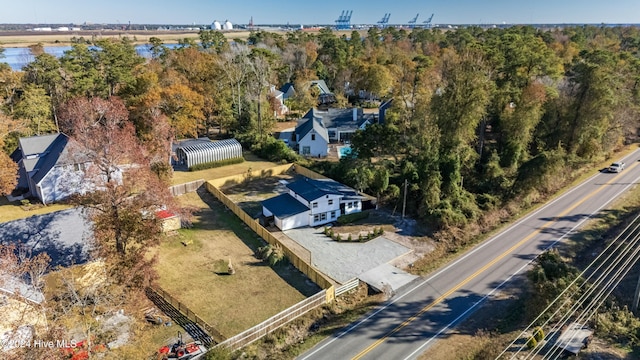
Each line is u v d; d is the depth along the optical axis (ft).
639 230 130.62
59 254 98.73
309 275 111.14
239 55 268.00
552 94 190.19
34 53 353.72
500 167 167.63
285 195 152.56
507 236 133.59
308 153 221.46
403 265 117.39
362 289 106.42
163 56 324.39
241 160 208.85
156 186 101.35
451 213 135.44
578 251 123.34
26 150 161.07
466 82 162.30
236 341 84.38
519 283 107.55
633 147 229.04
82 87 224.94
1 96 210.18
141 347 76.95
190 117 213.46
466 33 470.80
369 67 332.80
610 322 86.07
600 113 183.11
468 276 111.45
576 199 160.76
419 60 352.49
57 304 76.89
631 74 230.48
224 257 121.49
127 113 165.48
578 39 433.07
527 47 248.93
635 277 105.50
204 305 98.58
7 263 66.23
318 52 459.32
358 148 173.68
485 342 85.20
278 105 293.43
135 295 84.64
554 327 86.07
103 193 96.37
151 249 123.54
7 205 150.82
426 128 166.09
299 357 82.99
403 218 146.10
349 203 148.56
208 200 163.84
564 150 178.09
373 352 83.82
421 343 86.22
